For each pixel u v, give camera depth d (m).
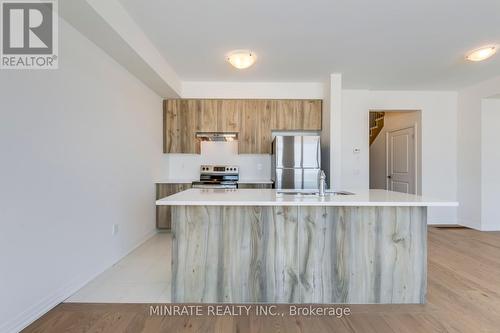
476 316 2.08
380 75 4.25
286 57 3.58
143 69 3.30
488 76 4.29
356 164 5.00
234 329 1.92
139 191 3.78
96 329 1.90
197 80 4.56
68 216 2.35
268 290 2.29
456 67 3.90
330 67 3.92
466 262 3.17
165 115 4.68
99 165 2.80
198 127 4.68
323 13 2.54
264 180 4.88
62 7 2.08
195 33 2.95
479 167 4.66
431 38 3.03
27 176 1.93
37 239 2.02
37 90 2.02
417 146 5.21
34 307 1.99
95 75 2.71
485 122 4.62
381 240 2.29
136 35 2.80
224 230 2.29
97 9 2.14
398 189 5.79
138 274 2.82
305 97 4.68
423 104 5.11
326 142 4.46
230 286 2.29
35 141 2.00
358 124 5.00
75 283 2.44
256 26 2.79
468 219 4.88
